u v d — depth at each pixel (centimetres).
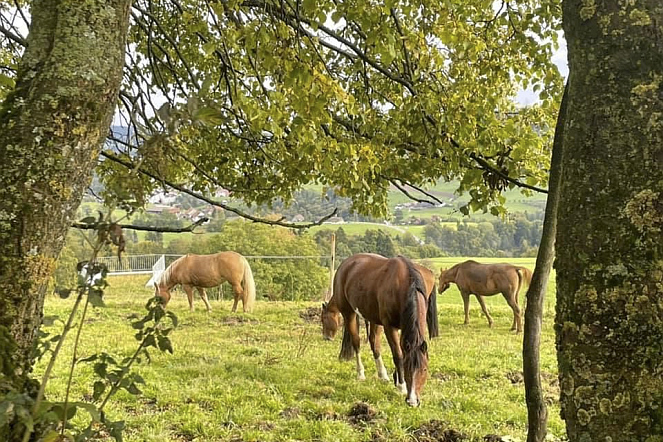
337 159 324
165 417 582
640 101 111
